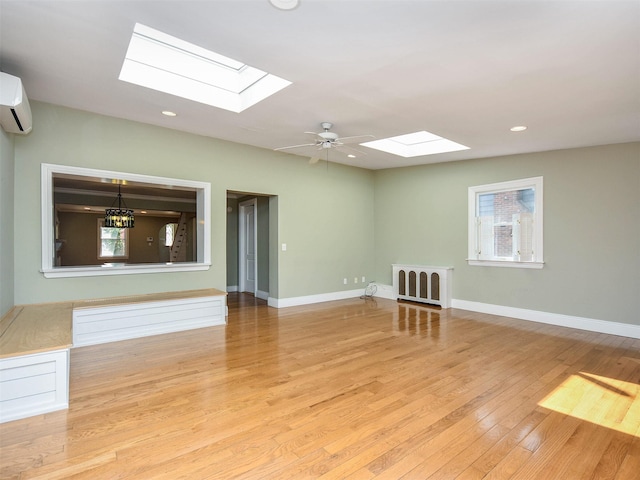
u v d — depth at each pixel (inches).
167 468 73.7
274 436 85.7
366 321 199.9
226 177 203.6
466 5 76.1
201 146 192.2
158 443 82.5
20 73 115.8
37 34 91.8
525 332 177.3
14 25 87.6
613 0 72.6
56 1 77.8
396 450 80.4
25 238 145.4
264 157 221.6
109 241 374.3
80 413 96.0
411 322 197.8
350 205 274.1
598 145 180.1
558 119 145.9
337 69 108.3
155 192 317.7
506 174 213.3
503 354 144.3
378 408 99.6
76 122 154.5
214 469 73.5
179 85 135.4
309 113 148.5
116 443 82.4
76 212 355.9
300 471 73.1
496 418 94.3
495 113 141.5
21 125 119.0
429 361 136.1
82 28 89.0
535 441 84.0
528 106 133.5
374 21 83.2
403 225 269.7
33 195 146.4
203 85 141.6
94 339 154.0
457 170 237.6
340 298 268.7
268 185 224.7
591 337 169.0
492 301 219.6
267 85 130.7
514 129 160.1
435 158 229.1
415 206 261.7
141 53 124.9
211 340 162.4
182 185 185.8
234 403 102.1
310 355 142.9
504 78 111.7
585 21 80.4
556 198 193.6
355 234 278.1
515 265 209.0
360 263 282.0
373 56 100.1
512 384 115.5
